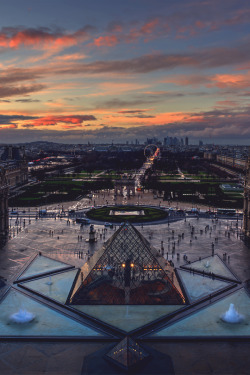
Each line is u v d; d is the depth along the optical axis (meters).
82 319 115.00
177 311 119.56
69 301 126.00
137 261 132.88
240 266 166.12
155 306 123.94
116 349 93.69
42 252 186.50
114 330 107.38
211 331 107.31
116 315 117.00
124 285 129.25
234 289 137.88
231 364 92.06
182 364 91.75
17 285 141.00
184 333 106.06
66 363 92.06
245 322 112.88
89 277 129.12
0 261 171.38
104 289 128.12
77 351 97.56
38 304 124.81
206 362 92.75
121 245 136.88
